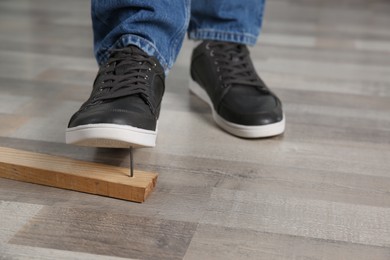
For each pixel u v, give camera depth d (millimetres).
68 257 790
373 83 1615
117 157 1097
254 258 806
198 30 1329
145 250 813
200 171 1058
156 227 870
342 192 1003
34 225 860
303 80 1616
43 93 1419
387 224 907
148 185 944
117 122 924
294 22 2336
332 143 1206
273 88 1540
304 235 867
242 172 1061
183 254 807
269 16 2426
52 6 2469
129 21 1064
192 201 952
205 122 1285
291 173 1064
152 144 978
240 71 1271
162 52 1112
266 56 1836
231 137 1212
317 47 1972
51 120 1257
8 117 1263
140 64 1053
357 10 2615
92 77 1561
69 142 961
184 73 1642
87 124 927
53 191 961
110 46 1101
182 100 1415
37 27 2088
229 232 866
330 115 1364
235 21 1299
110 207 920
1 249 800
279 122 1193
